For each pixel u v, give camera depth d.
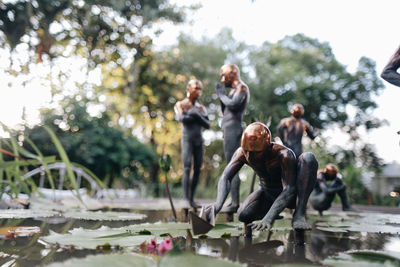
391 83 1.93
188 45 16.28
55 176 6.66
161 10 13.70
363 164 18.58
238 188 2.98
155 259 1.15
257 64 16.88
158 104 15.96
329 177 3.78
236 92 3.09
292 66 17.45
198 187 10.33
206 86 15.61
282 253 1.39
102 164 10.73
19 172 2.81
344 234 2.13
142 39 14.23
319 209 3.70
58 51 11.48
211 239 1.70
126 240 1.50
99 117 11.36
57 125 10.10
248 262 1.21
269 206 1.80
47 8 9.67
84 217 2.65
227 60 16.41
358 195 8.30
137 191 11.09
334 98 20.45
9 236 1.70
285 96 15.91
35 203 3.88
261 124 1.64
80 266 1.01
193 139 3.90
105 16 12.40
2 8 8.48
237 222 2.46
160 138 16.75
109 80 15.41
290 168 1.65
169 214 3.34
